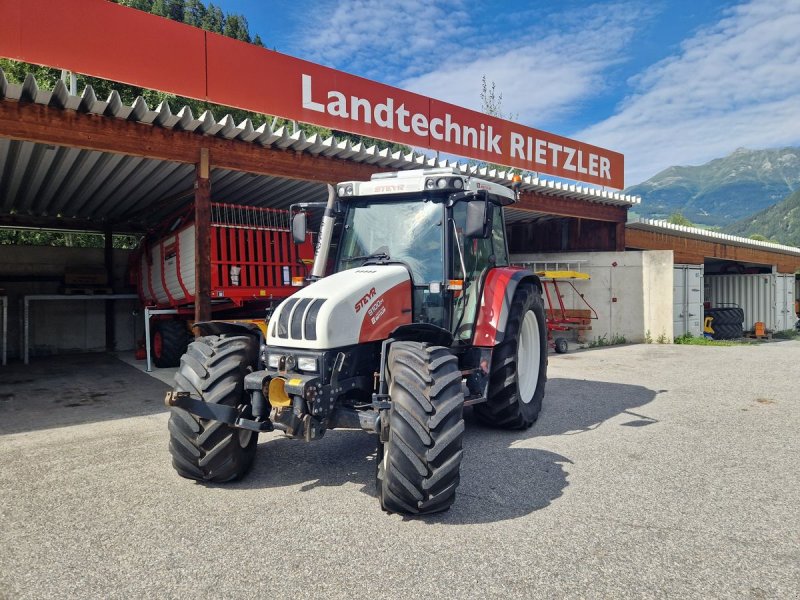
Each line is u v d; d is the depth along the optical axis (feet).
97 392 24.70
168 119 21.91
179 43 22.15
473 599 7.91
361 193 15.42
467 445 15.43
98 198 33.53
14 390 25.27
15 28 18.69
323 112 26.55
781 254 76.38
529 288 17.93
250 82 24.07
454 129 32.86
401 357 10.89
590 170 42.24
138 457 14.90
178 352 31.42
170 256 31.01
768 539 9.74
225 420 11.50
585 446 15.29
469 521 10.49
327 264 15.88
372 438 16.31
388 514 10.87
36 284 39.29
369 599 7.93
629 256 44.73
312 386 10.82
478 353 15.26
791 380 25.52
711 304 73.67
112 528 10.39
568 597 7.95
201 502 11.62
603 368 29.86
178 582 8.45
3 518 10.94
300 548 9.49
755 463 13.83
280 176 25.98
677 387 23.97
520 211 42.96
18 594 8.17
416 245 14.83
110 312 41.37
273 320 12.05
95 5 20.25
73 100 19.84
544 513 10.84
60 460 14.74
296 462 14.16
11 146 23.08
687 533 9.97
